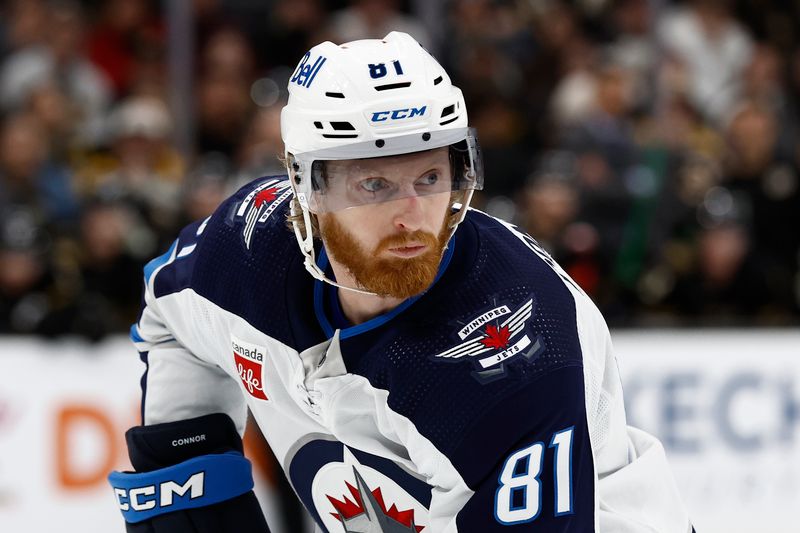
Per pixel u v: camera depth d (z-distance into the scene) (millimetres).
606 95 19969
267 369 6617
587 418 5871
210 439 7363
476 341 5840
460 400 5777
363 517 6945
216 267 6805
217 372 7574
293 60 21344
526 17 21719
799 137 20938
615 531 6270
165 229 16594
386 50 5852
